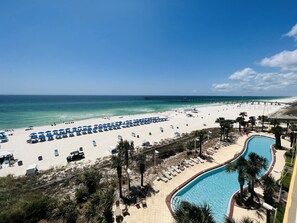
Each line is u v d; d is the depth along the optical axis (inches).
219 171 856.3
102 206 468.4
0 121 2325.3
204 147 1170.0
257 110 3612.2
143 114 3053.6
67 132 1664.6
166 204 586.2
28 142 1400.1
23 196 652.1
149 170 842.2
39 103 5191.9
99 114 3097.9
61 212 470.9
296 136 1125.7
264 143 1337.4
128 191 655.1
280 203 574.2
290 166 857.5
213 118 2593.5
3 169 925.2
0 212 513.0
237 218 521.3
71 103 5433.1
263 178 613.9
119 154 685.9
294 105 4562.0
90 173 609.6
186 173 808.3
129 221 506.6
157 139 1499.8
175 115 2920.8
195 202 621.9
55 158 1076.5
